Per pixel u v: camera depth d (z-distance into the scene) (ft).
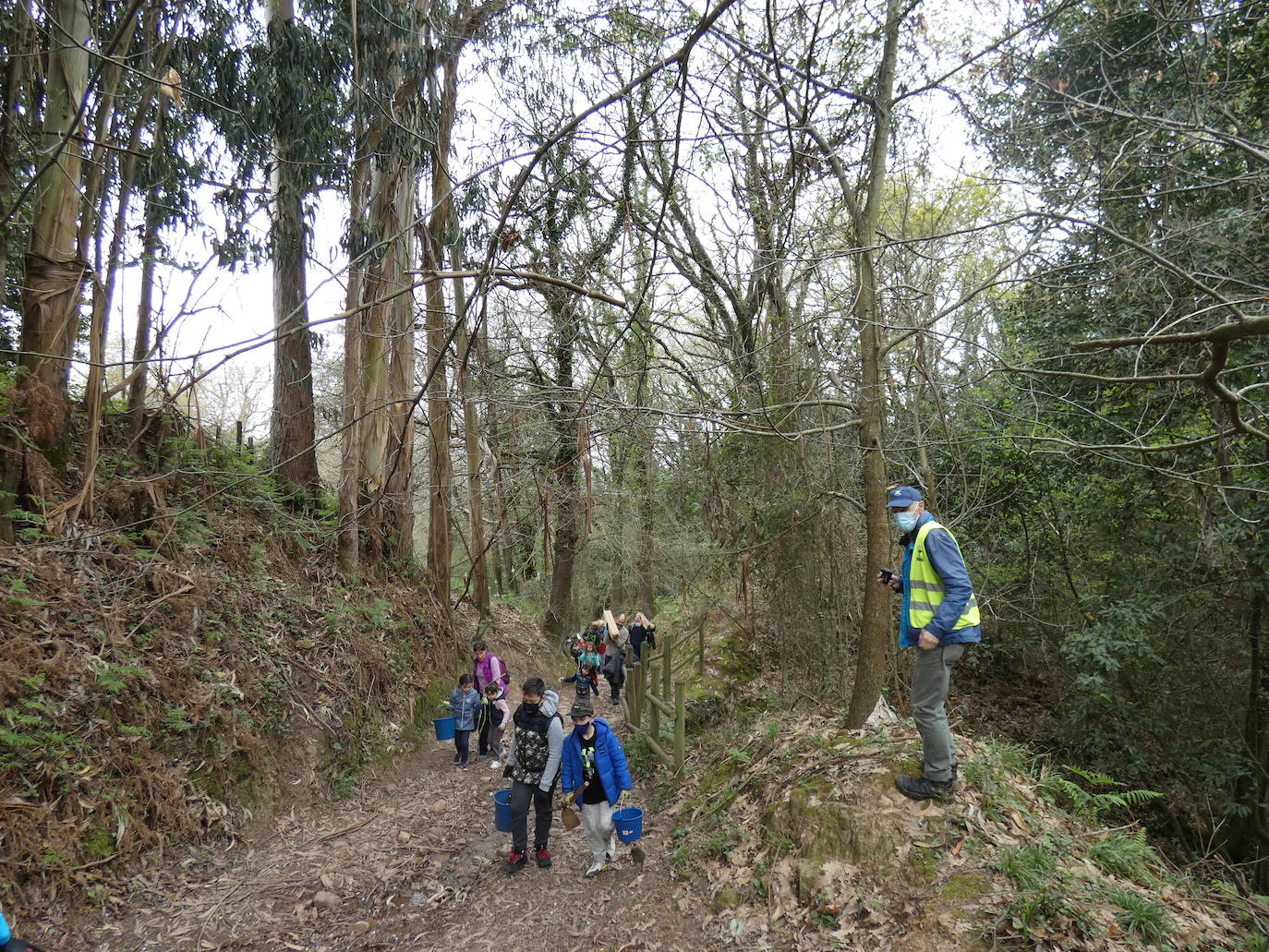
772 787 17.28
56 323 21.39
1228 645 28.76
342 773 22.89
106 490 23.13
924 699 13.89
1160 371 24.43
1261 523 23.56
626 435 25.11
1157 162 18.86
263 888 16.33
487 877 17.49
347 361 31.37
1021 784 15.43
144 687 18.47
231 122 24.72
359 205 29.45
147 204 24.64
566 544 52.60
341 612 28.63
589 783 17.30
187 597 21.99
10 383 21.25
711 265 32.53
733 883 15.08
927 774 14.12
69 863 14.33
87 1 21.09
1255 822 26.96
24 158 22.72
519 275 15.66
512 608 56.08
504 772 18.52
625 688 31.09
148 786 16.80
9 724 15.03
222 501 28.89
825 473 25.36
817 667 25.95
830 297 27.30
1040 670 38.60
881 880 13.05
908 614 13.93
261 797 19.79
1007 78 17.89
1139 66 21.25
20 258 25.46
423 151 30.48
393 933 14.94
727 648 35.17
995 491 32.71
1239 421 12.39
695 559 40.22
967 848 12.90
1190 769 28.43
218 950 13.84
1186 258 19.88
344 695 25.14
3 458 19.61
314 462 36.73
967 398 26.76
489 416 33.65
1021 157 20.04
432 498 39.37
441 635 36.55
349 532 32.07
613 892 16.37
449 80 35.99
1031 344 28.04
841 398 24.11
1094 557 33.01
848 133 27.89
